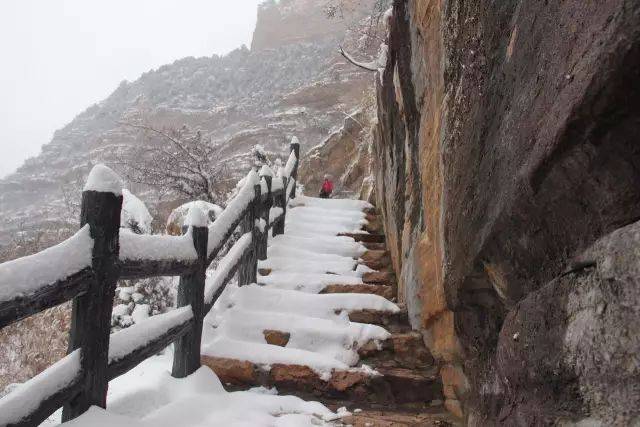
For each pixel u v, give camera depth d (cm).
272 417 288
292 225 749
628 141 111
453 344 306
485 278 225
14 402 169
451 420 302
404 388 342
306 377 347
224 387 348
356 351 384
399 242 536
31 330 503
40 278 174
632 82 102
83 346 204
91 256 204
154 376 304
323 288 503
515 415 174
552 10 145
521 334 170
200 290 323
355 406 335
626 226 111
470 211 226
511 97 179
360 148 1554
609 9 106
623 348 107
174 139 1062
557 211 144
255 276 491
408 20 427
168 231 666
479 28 223
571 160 126
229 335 390
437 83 322
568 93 121
